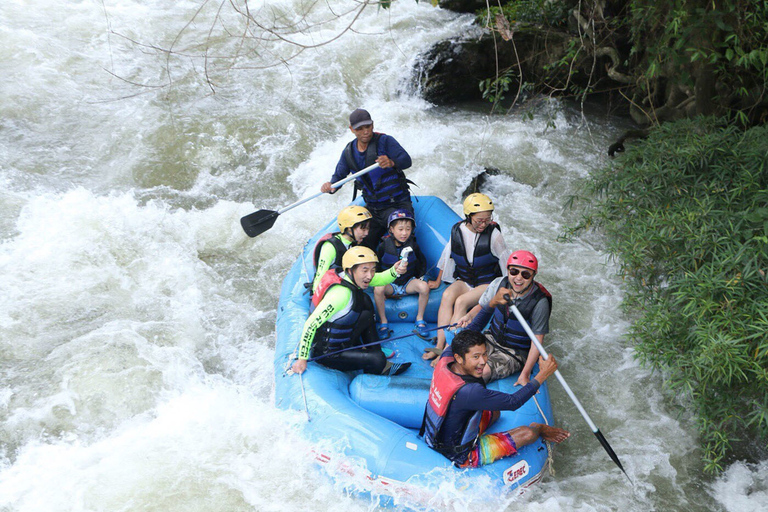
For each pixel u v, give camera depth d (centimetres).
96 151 731
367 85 912
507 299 376
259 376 477
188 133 757
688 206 475
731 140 529
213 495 358
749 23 550
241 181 719
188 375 472
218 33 937
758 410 379
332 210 669
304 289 488
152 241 604
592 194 593
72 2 949
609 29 799
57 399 441
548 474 405
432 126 831
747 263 391
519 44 902
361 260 402
